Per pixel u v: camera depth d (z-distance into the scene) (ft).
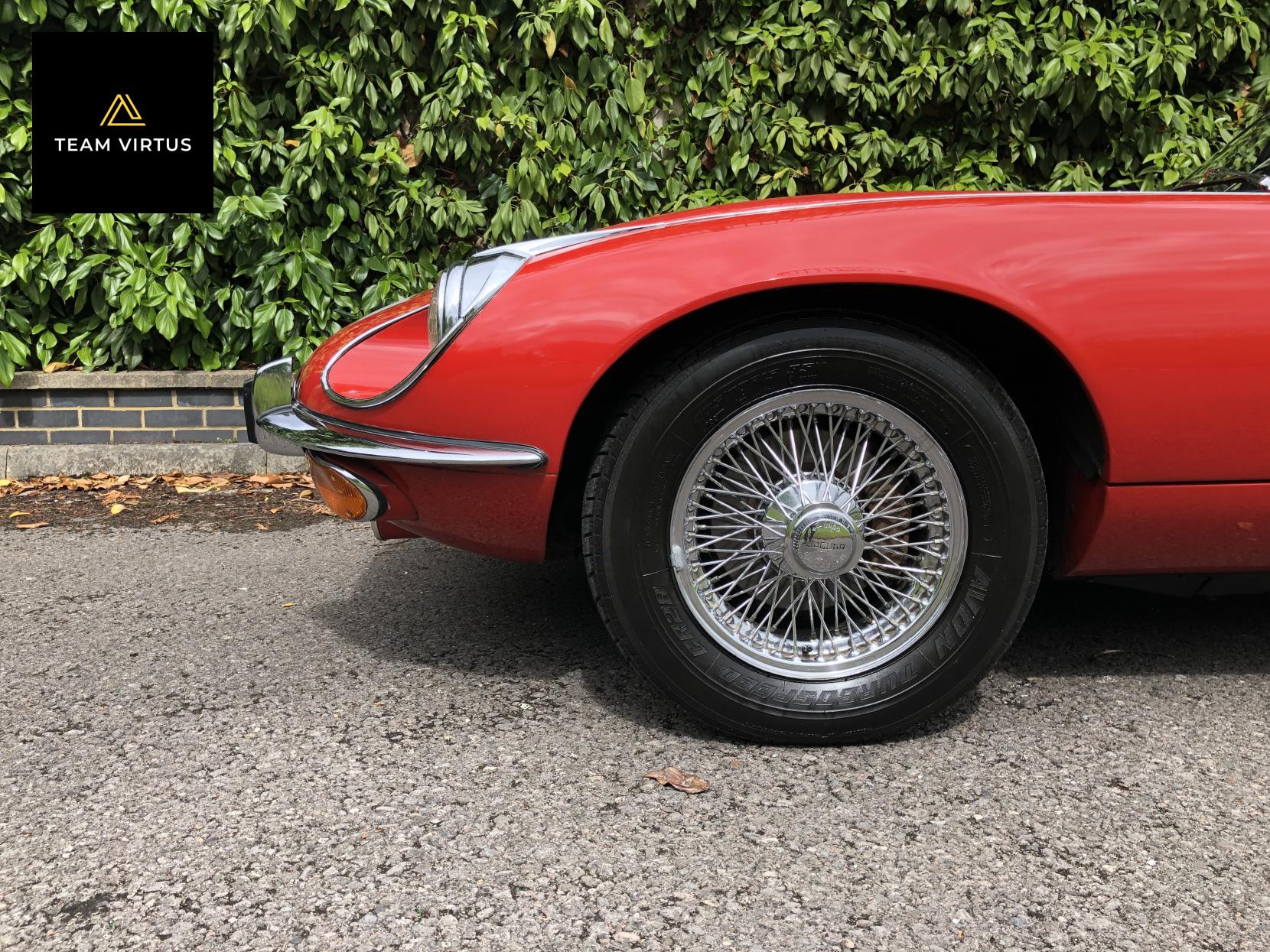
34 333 15.28
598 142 15.48
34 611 9.90
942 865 5.65
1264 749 6.98
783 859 5.70
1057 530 7.31
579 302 6.50
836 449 6.83
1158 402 6.49
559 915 5.21
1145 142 15.49
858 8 15.12
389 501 7.03
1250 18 15.42
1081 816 6.15
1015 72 14.78
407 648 8.86
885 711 6.93
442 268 15.81
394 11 14.84
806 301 6.82
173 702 7.79
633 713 7.55
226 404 15.40
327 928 5.12
